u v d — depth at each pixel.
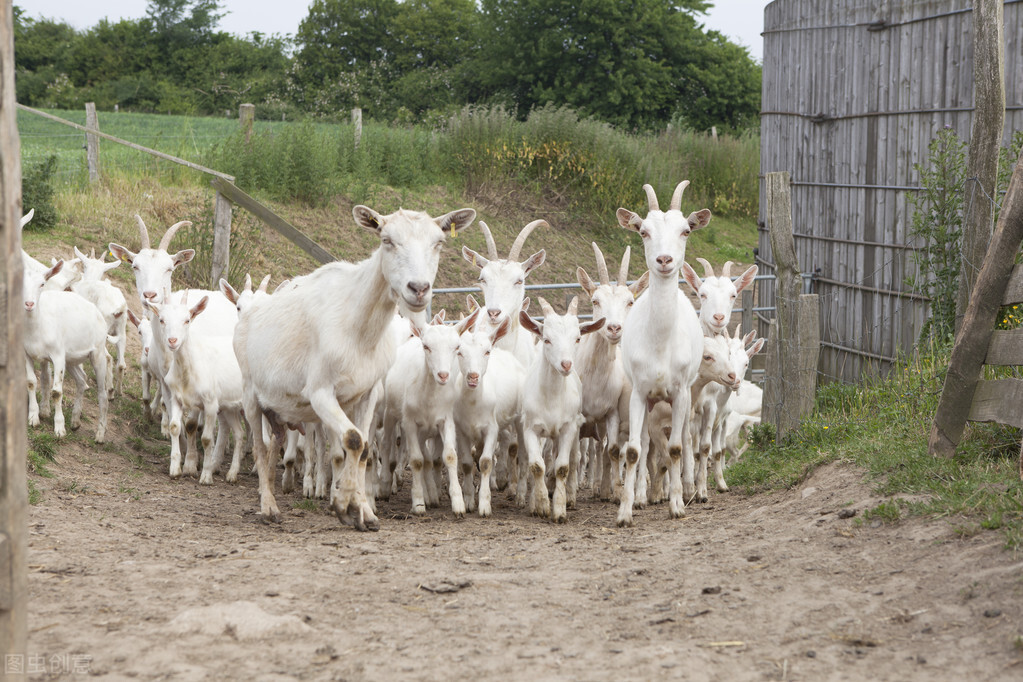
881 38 12.30
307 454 8.24
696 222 6.96
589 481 10.39
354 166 21.00
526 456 8.51
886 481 6.15
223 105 51.94
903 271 11.95
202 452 10.21
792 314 9.08
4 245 3.09
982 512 5.09
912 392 8.39
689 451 8.06
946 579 4.35
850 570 4.74
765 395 9.67
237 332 6.96
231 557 5.34
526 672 3.59
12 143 3.13
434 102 43.06
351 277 6.30
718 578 4.81
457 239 20.19
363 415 6.65
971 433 6.72
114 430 10.04
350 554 5.52
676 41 37.41
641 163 24.25
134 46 58.59
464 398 7.55
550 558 5.54
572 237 22.30
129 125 30.73
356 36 51.38
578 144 23.89
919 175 11.65
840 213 13.30
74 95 52.84
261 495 6.83
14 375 3.13
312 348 6.33
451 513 7.61
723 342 8.06
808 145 14.12
